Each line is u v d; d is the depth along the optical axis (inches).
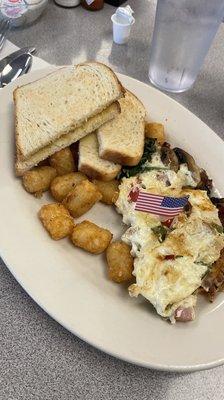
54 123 10.6
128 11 14.2
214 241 9.7
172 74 13.5
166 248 9.3
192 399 8.1
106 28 15.2
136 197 10.2
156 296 8.7
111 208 10.7
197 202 10.4
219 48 15.9
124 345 7.8
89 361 8.1
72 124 10.7
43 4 13.9
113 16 14.3
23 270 8.2
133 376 8.1
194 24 11.9
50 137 10.4
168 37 12.5
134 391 7.9
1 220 8.9
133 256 9.5
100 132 11.2
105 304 8.4
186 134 12.2
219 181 11.6
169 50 12.9
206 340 8.4
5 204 9.2
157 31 12.6
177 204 9.7
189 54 12.8
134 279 9.3
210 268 9.4
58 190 10.0
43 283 8.2
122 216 10.5
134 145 11.1
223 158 11.9
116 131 11.3
